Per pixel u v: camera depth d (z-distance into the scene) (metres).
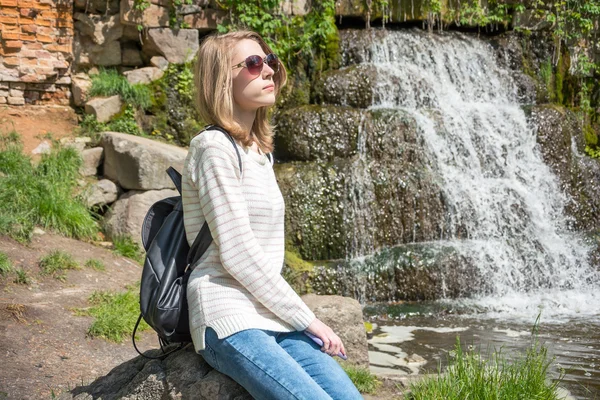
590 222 10.33
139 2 9.48
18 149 7.89
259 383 2.54
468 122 10.02
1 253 6.16
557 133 10.50
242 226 2.62
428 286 8.09
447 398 3.88
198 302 2.66
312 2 10.62
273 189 2.86
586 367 5.66
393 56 10.71
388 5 10.99
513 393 3.90
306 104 10.04
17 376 4.43
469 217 9.15
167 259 2.81
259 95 2.85
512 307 7.85
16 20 9.10
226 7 9.97
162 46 9.68
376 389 4.67
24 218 6.97
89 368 4.82
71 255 6.86
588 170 10.63
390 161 9.30
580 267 8.96
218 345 2.61
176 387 2.84
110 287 6.45
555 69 12.06
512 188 9.66
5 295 5.68
